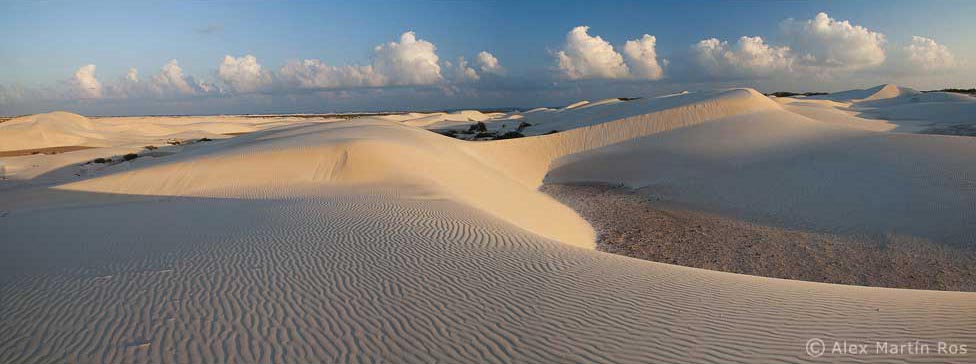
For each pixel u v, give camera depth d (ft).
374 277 25.13
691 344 17.98
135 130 236.63
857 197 59.77
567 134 126.41
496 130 231.30
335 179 67.15
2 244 33.65
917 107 185.88
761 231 55.31
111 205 54.29
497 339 18.37
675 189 78.84
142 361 16.35
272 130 134.72
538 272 26.81
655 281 25.80
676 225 60.18
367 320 19.79
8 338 18.06
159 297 21.83
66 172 108.47
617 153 110.22
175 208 48.96
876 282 39.50
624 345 17.92
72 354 16.83
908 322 19.83
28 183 93.56
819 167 73.20
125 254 29.37
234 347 17.34
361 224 38.04
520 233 37.99
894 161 68.95
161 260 27.71
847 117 156.15
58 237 35.65
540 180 102.94
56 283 23.76
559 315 20.66
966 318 20.13
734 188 72.69
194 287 23.09
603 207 72.64
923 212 52.29
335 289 23.20
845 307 21.90
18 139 180.75
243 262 27.27
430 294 22.85
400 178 66.74
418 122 290.35
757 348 17.63
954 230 47.39
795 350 17.43
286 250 29.94
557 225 58.23
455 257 29.45
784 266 44.21
